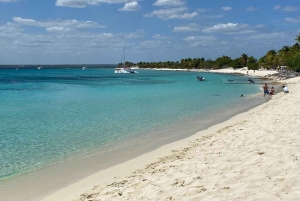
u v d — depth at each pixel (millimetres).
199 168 10648
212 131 19641
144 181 10133
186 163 11664
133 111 29953
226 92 52562
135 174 11406
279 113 21750
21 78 106562
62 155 15008
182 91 55500
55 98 42750
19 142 17578
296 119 18047
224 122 23031
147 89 60562
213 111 29719
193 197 7879
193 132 19844
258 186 8086
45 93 50594
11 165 13516
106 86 69125
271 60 157375
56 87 65062
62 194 10133
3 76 122875
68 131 20562
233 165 10383
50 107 33125
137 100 40219
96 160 14148
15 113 28797
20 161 14102
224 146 13906
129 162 13586
